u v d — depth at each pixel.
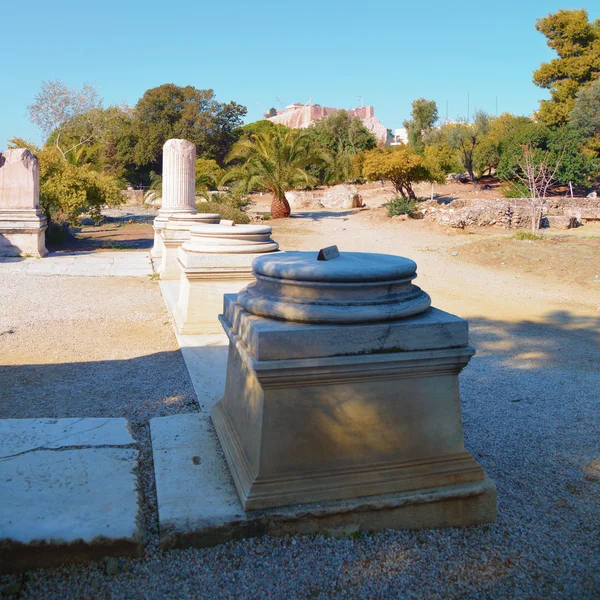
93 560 2.41
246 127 55.16
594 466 3.64
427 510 2.79
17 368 5.46
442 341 2.76
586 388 5.32
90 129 34.50
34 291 9.66
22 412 4.30
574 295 10.78
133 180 48.31
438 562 2.57
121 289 10.14
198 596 2.30
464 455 2.89
